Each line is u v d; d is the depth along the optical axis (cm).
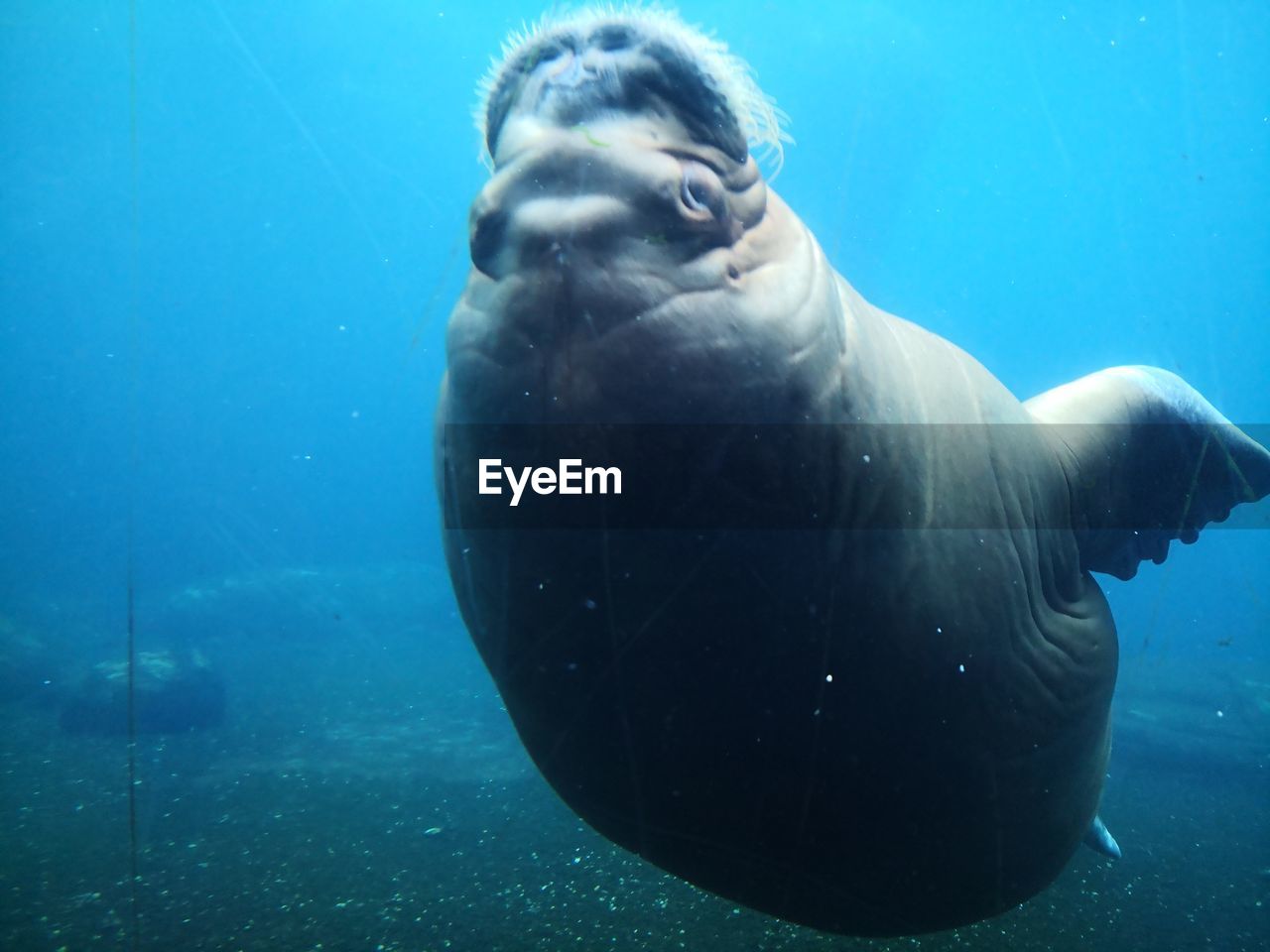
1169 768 1209
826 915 296
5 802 1007
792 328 200
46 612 2925
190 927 633
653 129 197
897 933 313
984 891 296
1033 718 274
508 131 204
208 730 1427
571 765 252
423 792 1045
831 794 240
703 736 226
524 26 234
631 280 181
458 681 1942
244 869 773
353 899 686
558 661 223
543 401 183
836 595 216
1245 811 976
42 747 1311
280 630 2836
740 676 217
